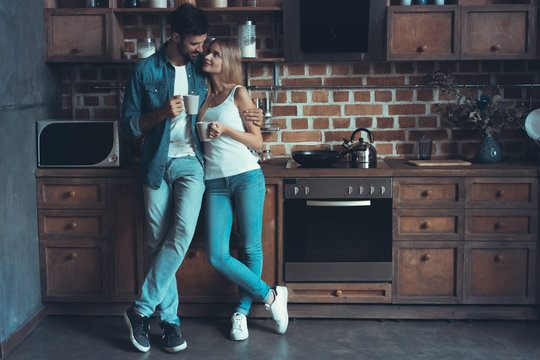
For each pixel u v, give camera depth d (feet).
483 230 10.47
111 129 10.57
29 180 10.44
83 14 11.10
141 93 9.46
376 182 10.37
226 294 10.77
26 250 10.30
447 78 11.61
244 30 11.12
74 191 10.66
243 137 9.27
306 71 11.89
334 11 10.92
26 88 10.34
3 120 9.43
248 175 9.49
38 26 10.89
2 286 9.37
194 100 8.78
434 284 10.61
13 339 9.65
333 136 12.00
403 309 10.75
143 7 11.84
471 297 10.59
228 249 9.82
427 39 10.96
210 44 9.43
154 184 9.37
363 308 10.79
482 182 10.34
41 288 10.90
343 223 10.51
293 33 11.16
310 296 10.67
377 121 11.94
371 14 10.97
